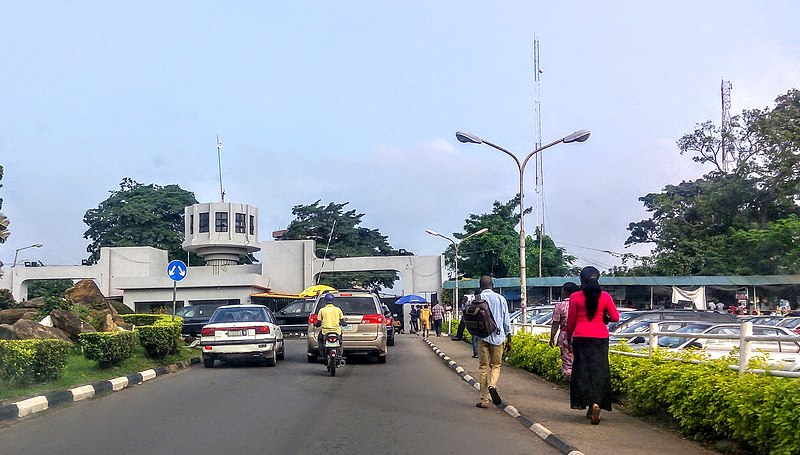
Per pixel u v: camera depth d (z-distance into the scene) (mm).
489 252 56312
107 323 20531
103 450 8078
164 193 69625
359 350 19781
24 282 48406
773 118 45344
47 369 12578
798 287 42562
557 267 57688
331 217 68688
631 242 60094
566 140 23281
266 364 19312
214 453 7930
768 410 7121
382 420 10219
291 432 9195
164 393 13250
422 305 44031
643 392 10148
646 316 20828
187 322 28688
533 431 9477
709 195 49500
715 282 41531
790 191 44562
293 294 46156
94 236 68625
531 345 17172
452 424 9977
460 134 23594
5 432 9211
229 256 50594
